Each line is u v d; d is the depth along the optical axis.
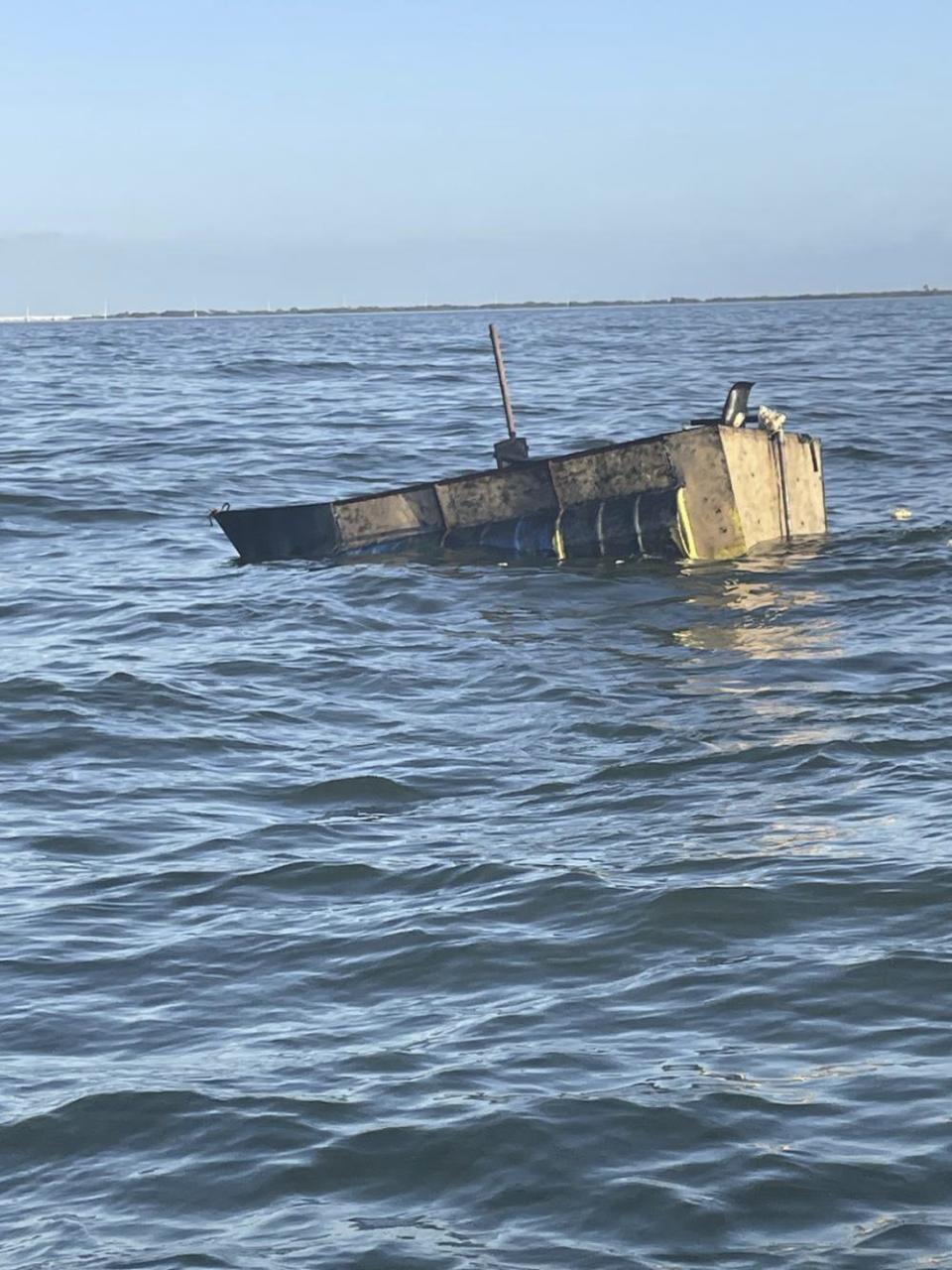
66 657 17.33
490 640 17.64
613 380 54.00
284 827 11.77
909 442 34.47
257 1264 6.33
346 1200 6.81
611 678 15.80
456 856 10.92
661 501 21.19
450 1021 8.45
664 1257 6.28
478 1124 7.32
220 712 15.11
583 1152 7.06
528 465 21.62
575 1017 8.43
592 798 12.14
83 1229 6.66
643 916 9.64
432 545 22.06
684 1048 8.02
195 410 45.50
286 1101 7.61
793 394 46.41
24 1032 8.47
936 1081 7.52
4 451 35.00
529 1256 6.33
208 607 19.72
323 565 22.11
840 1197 6.63
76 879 10.76
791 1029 8.16
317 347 91.56
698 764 12.80
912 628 17.67
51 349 101.88
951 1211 6.49
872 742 13.13
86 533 25.77
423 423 40.12
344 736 14.25
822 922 9.45
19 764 13.58
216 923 9.92
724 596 19.36
